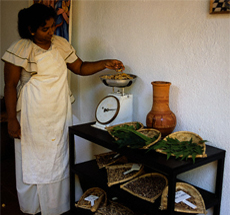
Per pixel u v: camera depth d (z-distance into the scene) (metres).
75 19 2.65
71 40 2.74
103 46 2.43
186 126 1.91
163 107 1.82
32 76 2.02
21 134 2.11
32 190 2.23
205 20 1.72
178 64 1.90
